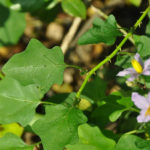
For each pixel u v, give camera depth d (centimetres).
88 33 44
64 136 43
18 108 44
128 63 45
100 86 51
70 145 43
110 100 47
